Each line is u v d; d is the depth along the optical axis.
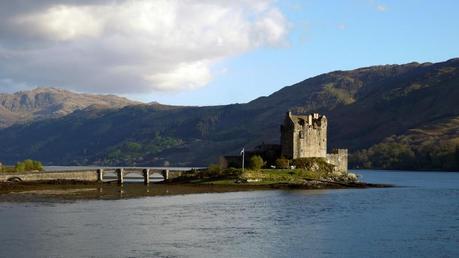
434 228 87.50
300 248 71.19
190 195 138.38
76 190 143.50
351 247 72.25
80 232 78.69
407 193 158.62
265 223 90.31
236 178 172.12
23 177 161.25
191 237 76.69
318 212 105.56
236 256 66.12
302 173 182.38
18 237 74.31
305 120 196.62
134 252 66.88
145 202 118.94
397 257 67.12
